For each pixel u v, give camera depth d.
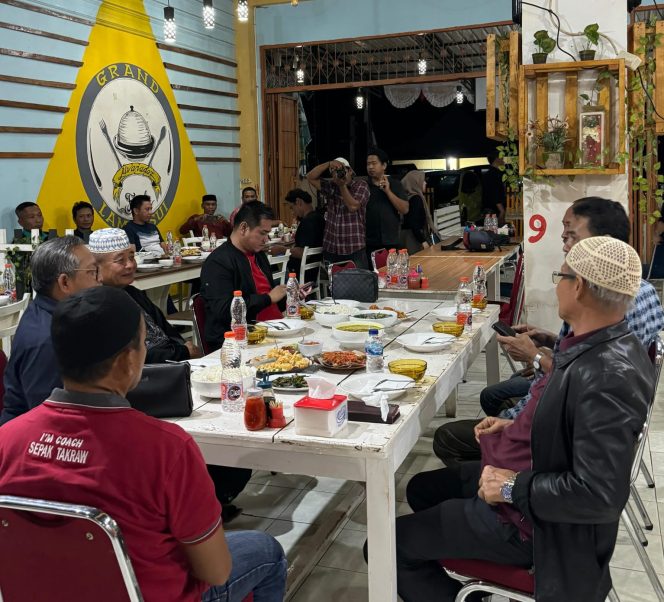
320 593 2.58
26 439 1.37
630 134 4.07
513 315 4.41
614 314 1.64
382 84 9.66
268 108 10.12
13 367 2.22
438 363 2.70
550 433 1.65
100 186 7.45
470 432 2.70
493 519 1.83
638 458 2.05
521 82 4.00
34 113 6.61
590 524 1.63
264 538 1.85
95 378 1.35
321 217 7.36
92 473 1.32
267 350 2.96
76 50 7.04
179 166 8.70
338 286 4.01
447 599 2.03
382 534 1.95
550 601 1.66
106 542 1.26
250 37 9.80
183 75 8.73
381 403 2.08
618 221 2.48
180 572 1.41
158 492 1.33
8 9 6.27
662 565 2.70
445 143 13.55
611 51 3.96
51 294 2.23
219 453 2.06
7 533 1.34
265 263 4.03
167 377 2.15
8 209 6.39
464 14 8.96
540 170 4.07
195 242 7.87
